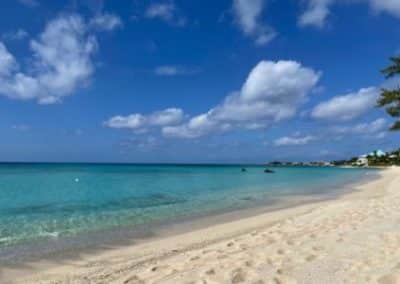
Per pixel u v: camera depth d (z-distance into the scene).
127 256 7.72
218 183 35.12
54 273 6.57
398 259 5.36
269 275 5.04
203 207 16.50
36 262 7.34
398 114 14.27
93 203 18.20
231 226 11.21
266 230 9.27
